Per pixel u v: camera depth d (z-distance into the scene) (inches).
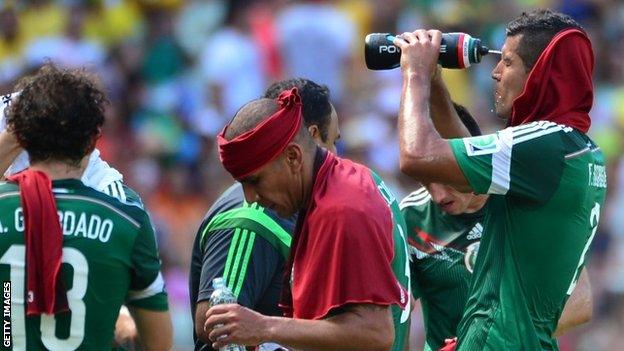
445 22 1929.1
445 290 788.6
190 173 1760.6
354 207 629.0
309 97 740.0
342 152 1737.2
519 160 661.9
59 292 637.3
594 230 700.0
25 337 640.4
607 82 1937.7
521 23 690.2
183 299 1526.8
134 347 729.0
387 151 1707.7
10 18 1953.7
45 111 639.8
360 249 624.7
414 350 1379.2
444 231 790.5
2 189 649.0
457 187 671.1
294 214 676.1
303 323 627.5
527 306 674.8
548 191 666.2
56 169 652.1
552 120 679.1
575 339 1448.1
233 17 1934.1
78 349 643.5
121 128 1846.7
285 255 717.3
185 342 1488.7
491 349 674.2
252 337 625.6
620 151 1855.3
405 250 710.5
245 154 629.3
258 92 1875.0
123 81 1924.2
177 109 1879.9
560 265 674.8
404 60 698.8
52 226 639.8
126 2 2039.9
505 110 696.4
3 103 711.1
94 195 653.3
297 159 637.9
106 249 647.1
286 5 1930.4
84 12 2003.0
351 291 623.2
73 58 1894.7
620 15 2012.8
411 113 677.9
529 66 684.1
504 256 678.5
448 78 1847.9
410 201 807.7
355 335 623.2
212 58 1898.4
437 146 664.4
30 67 1220.5
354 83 1876.2
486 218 694.5
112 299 650.2
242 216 717.9
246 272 705.6
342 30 1893.5
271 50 1888.5
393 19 1952.5
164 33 1982.0
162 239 1619.1
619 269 1540.4
